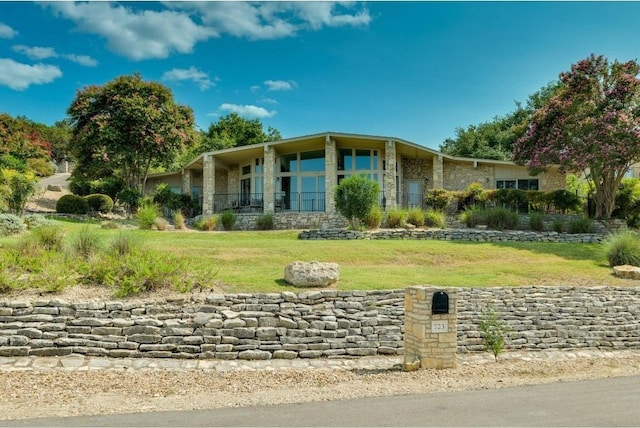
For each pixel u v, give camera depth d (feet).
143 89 95.76
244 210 91.30
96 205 91.66
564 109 67.56
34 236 37.60
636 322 34.27
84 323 26.40
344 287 33.06
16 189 63.82
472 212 70.79
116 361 25.36
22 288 28.45
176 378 23.04
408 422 16.30
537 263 46.57
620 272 42.11
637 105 64.90
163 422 16.21
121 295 28.60
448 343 25.36
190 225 81.20
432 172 94.22
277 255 44.37
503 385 22.15
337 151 86.69
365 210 63.87
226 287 31.58
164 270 30.53
